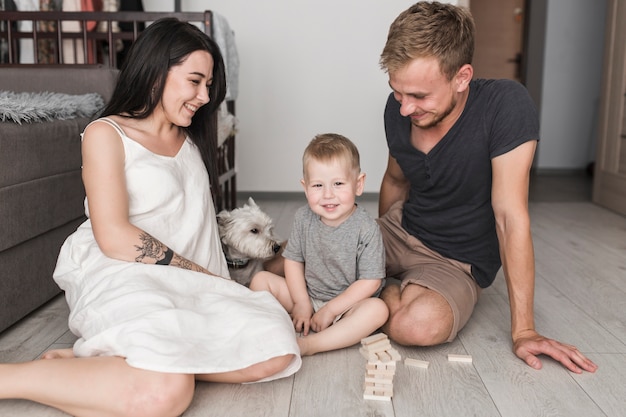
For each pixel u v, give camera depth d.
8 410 1.23
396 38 1.37
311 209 1.64
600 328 1.73
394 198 1.95
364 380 1.38
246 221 1.85
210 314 1.33
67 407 1.15
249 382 1.34
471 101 1.53
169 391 1.14
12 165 1.62
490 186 1.59
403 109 1.42
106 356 1.20
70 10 3.03
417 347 1.58
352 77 3.81
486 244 1.68
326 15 3.75
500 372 1.43
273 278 1.72
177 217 1.49
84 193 2.07
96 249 1.42
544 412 1.25
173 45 1.40
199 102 1.45
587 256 2.55
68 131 1.94
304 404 1.27
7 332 1.66
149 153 1.44
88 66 2.33
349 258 1.62
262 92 3.84
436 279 1.60
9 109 1.70
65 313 1.82
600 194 3.81
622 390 1.34
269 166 3.92
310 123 3.87
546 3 5.51
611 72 3.68
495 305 1.91
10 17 2.74
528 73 5.64
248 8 3.75
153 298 1.27
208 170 1.65
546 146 5.71
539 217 3.44
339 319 1.59
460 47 1.36
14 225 1.64
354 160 1.59
